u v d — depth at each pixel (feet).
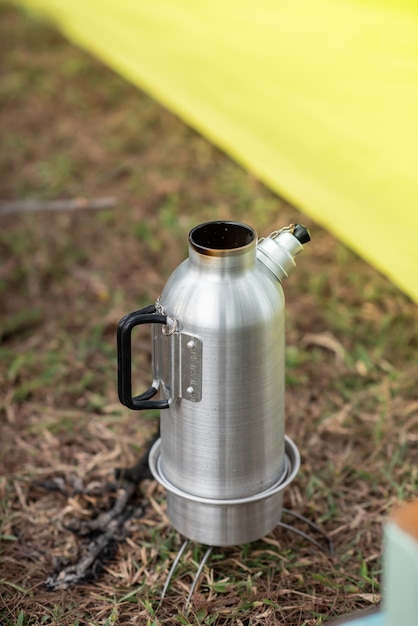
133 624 3.67
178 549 3.99
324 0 5.09
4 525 4.12
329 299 5.49
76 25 7.38
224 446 3.51
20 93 7.93
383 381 4.84
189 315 3.39
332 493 4.26
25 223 6.31
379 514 4.15
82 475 4.38
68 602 3.78
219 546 3.97
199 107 6.17
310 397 4.83
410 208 4.87
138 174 6.73
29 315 5.47
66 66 8.27
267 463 3.60
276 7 5.38
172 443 3.60
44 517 4.18
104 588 3.84
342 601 3.73
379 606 3.37
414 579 2.76
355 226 5.22
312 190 5.46
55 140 7.29
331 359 5.08
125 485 4.30
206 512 3.63
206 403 3.46
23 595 3.79
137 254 5.99
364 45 4.93
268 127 5.66
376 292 5.44
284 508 4.18
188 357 3.43
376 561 3.93
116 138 7.22
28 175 6.86
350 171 5.18
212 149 6.98
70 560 3.98
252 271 3.43
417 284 4.89
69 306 5.61
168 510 3.80
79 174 6.84
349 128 5.12
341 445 4.53
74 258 5.96
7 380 4.99
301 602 3.75
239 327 3.37
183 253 5.91
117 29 6.75
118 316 5.42
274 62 5.49
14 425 4.72
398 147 4.87
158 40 6.33
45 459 4.50
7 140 7.24
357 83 5.02
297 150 5.50
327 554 3.96
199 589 3.82
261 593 3.76
